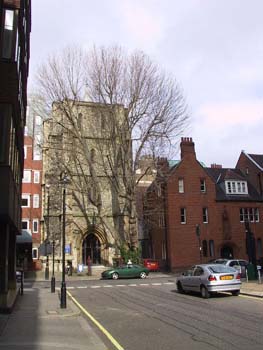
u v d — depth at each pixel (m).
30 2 25.80
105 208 49.41
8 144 15.07
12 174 16.30
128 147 43.75
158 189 48.91
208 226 49.12
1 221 15.63
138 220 51.28
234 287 20.33
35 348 9.23
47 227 45.34
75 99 44.53
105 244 48.94
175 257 47.12
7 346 9.41
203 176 50.28
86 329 12.23
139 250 43.88
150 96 56.56
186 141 50.75
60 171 45.72
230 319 13.54
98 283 33.22
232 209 50.59
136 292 24.59
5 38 15.42
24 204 59.06
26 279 39.25
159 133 42.97
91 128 47.28
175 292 23.77
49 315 14.95
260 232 51.09
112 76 43.50
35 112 53.53
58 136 48.16
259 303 17.75
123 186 46.56
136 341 10.53
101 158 46.25
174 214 48.16
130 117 43.34
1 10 15.45
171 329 12.09
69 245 47.50
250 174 55.19
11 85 15.27
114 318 14.68
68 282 35.41
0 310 15.20
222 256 49.16
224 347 9.46
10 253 21.77
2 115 15.16
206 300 19.33
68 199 48.19
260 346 9.50
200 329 11.87
